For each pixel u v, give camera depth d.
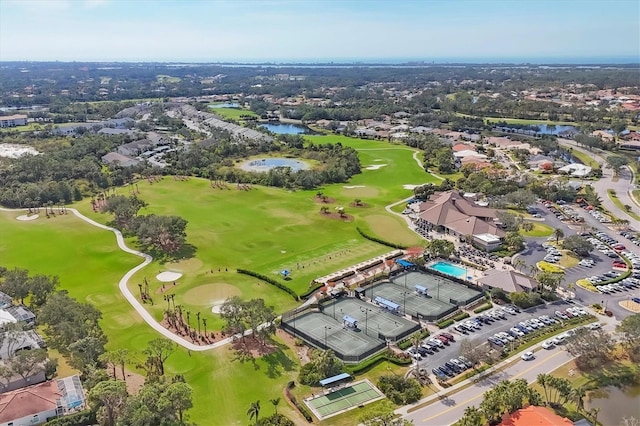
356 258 196.62
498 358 127.69
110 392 100.00
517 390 102.56
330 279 177.25
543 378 109.44
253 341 139.25
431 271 183.38
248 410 103.69
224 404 112.38
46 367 119.06
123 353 119.00
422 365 126.94
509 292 162.12
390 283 175.50
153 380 115.12
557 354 129.50
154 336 140.62
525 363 125.75
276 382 121.12
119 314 152.75
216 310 155.75
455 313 154.50
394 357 129.62
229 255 199.25
